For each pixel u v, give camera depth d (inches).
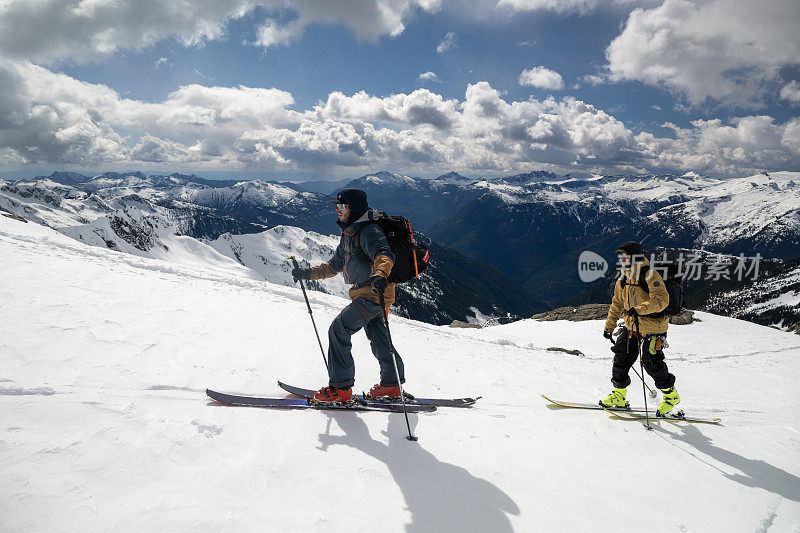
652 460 158.6
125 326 226.1
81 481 91.4
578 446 160.9
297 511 94.9
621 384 227.0
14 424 108.0
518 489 121.6
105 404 126.6
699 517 118.3
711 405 323.0
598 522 109.7
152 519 83.7
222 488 98.3
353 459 122.9
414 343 379.2
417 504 106.0
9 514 77.5
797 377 506.0
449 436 151.8
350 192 155.5
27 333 192.4
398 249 155.3
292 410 153.0
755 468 163.6
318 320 354.6
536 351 611.2
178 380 173.9
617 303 225.6
